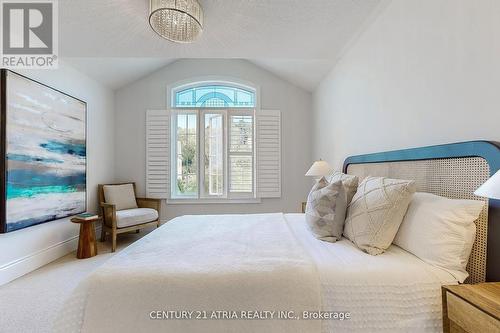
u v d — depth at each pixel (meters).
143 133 4.29
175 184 4.38
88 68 3.44
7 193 2.30
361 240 1.42
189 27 1.88
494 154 1.12
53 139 2.88
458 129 1.36
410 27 1.72
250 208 4.36
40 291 2.18
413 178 1.67
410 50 1.73
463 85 1.32
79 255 2.96
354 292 1.09
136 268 1.17
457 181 1.34
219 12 1.96
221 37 2.37
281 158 4.39
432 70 1.53
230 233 1.79
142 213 3.60
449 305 0.98
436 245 1.19
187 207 4.30
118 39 2.38
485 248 1.18
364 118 2.39
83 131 3.45
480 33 1.23
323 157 3.76
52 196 2.85
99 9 1.92
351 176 1.84
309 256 1.31
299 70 3.82
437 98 1.50
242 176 4.36
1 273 2.30
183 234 1.78
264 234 1.76
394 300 1.08
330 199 1.65
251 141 4.38
